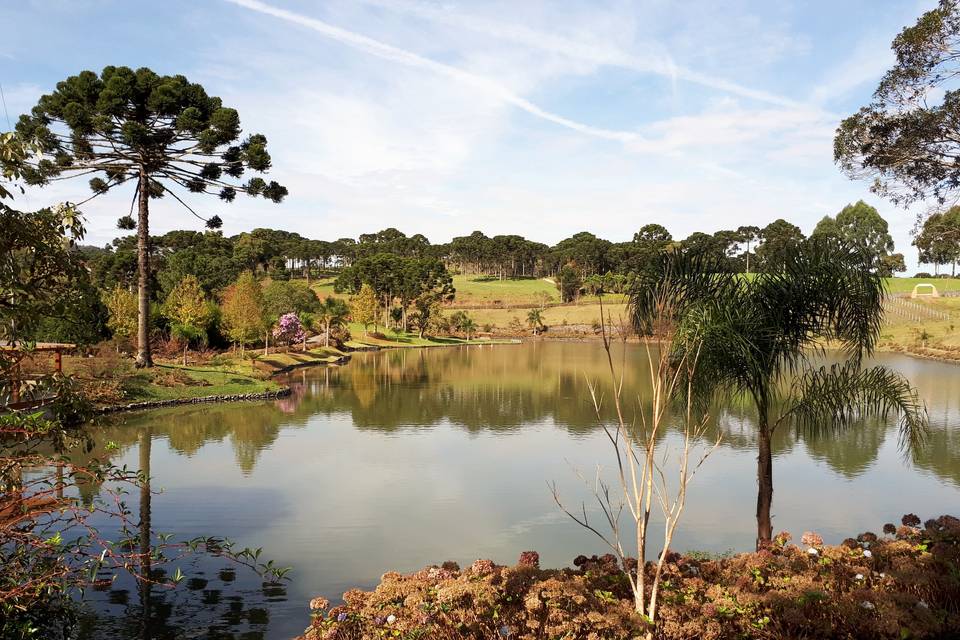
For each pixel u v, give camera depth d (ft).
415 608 17.89
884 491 41.06
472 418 72.49
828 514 36.24
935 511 36.81
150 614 23.21
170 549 29.86
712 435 60.23
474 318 314.96
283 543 31.40
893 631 16.81
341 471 46.93
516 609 18.04
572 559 29.50
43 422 15.21
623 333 17.26
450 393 95.66
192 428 65.00
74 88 79.05
